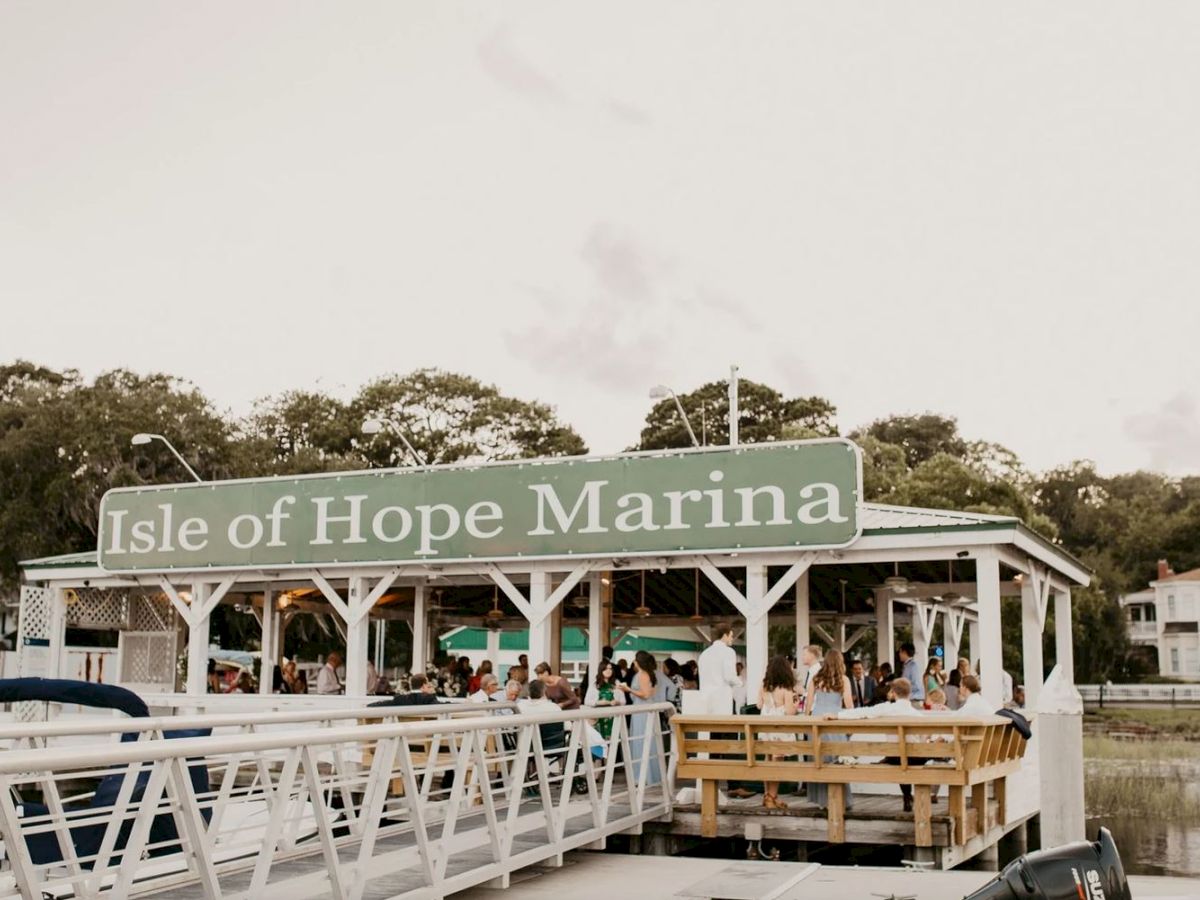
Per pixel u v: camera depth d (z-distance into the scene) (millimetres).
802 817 12477
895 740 12492
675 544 16938
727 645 13641
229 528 20141
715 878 10633
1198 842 22109
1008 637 46312
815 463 16312
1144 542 81938
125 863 6391
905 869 11117
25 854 5879
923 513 17172
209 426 44688
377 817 7965
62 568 21859
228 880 8633
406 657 49812
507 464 18188
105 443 41844
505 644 39906
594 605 18891
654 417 64688
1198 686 57281
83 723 8094
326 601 25766
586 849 12438
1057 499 85625
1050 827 8266
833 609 25219
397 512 18844
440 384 60594
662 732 13750
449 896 9742
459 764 9031
